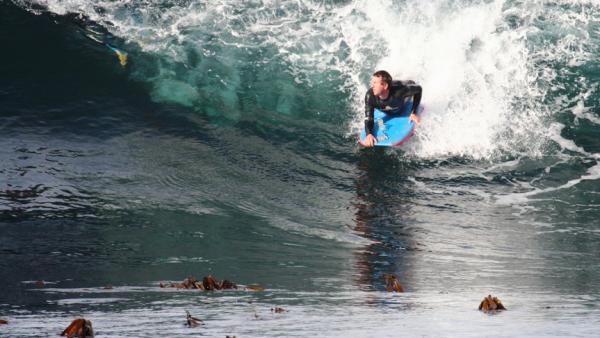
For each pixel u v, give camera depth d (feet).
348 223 128.26
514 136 163.32
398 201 139.23
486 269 102.63
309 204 135.33
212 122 160.15
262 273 94.89
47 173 135.54
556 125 166.91
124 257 101.76
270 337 52.44
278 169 147.43
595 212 138.21
